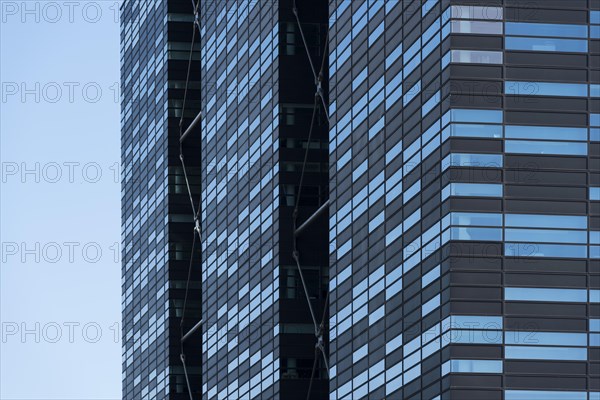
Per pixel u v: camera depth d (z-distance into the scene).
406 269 167.38
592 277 152.62
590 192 154.62
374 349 176.75
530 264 152.75
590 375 150.12
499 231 153.75
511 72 157.50
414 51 169.75
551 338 150.88
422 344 160.75
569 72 157.50
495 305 151.75
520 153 155.62
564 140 155.75
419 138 166.12
